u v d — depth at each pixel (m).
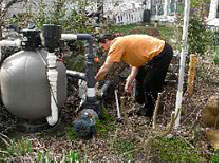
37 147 3.50
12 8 6.55
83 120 3.73
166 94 4.81
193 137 3.63
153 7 16.20
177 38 6.38
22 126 3.95
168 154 3.27
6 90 3.69
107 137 3.76
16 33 4.33
